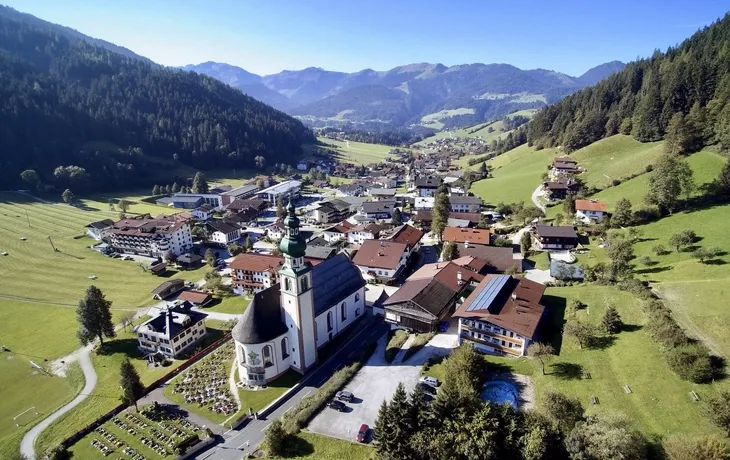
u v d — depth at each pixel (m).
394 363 85.25
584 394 67.06
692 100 194.25
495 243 147.62
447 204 170.38
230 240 181.38
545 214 173.00
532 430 54.03
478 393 68.12
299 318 81.75
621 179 175.25
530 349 77.56
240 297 127.31
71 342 106.81
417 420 59.34
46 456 68.69
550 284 108.81
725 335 70.12
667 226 123.81
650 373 67.38
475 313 85.12
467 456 53.56
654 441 55.56
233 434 70.56
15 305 126.94
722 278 86.38
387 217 199.38
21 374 94.62
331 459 62.19
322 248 146.75
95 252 170.00
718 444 47.72
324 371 85.69
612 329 80.25
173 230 165.38
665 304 83.19
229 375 87.00
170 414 76.56
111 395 85.19
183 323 100.00
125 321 111.50
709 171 143.25
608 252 113.62
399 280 129.75
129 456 68.19
